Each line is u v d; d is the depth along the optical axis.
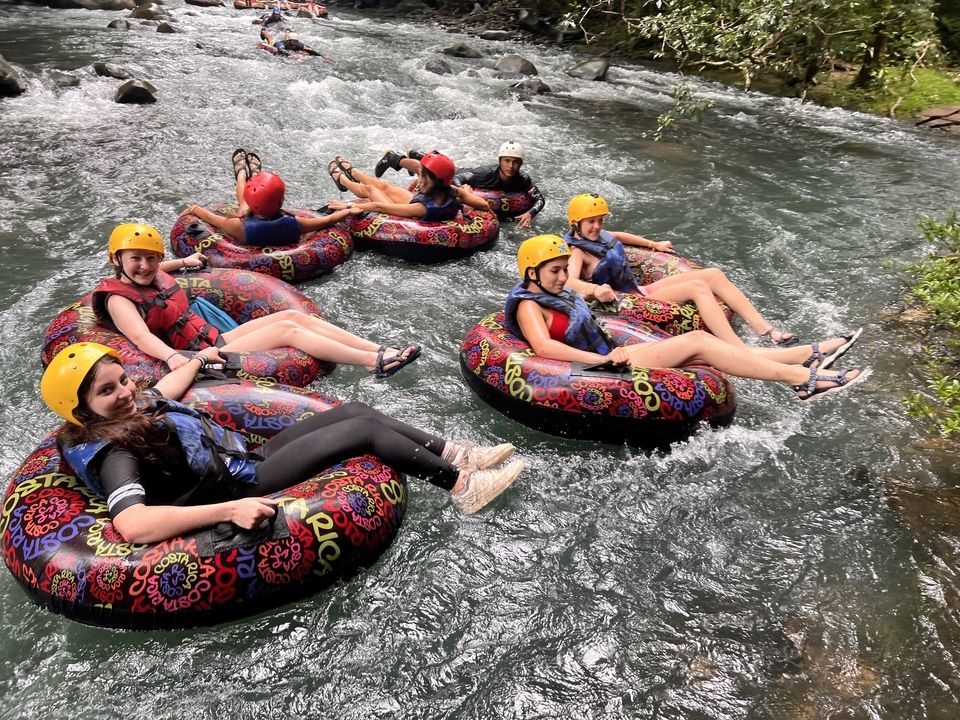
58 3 19.14
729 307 5.44
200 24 18.48
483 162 9.40
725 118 12.46
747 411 4.72
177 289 4.62
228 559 2.97
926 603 3.33
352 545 3.20
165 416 3.11
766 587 3.45
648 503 3.97
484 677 3.02
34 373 4.81
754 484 4.11
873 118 12.55
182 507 2.95
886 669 3.02
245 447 3.40
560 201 8.30
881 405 4.80
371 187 7.14
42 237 6.66
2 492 3.82
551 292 4.52
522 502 3.95
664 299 5.35
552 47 18.48
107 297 4.41
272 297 5.26
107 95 11.11
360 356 4.58
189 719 2.83
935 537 3.71
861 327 5.84
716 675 3.02
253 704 2.89
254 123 10.28
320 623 3.19
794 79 14.28
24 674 2.96
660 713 2.86
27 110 10.13
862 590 3.42
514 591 3.42
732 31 9.62
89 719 2.82
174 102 11.02
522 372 4.38
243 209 6.16
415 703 2.91
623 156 10.05
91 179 7.96
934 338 5.65
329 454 3.41
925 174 9.75
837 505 3.95
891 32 12.97
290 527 3.08
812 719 2.82
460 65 15.62
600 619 3.28
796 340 5.09
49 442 3.56
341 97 12.04
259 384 4.08
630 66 16.69
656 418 4.20
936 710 2.84
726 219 7.99
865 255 7.23
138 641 3.04
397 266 6.58
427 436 3.80
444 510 3.84
